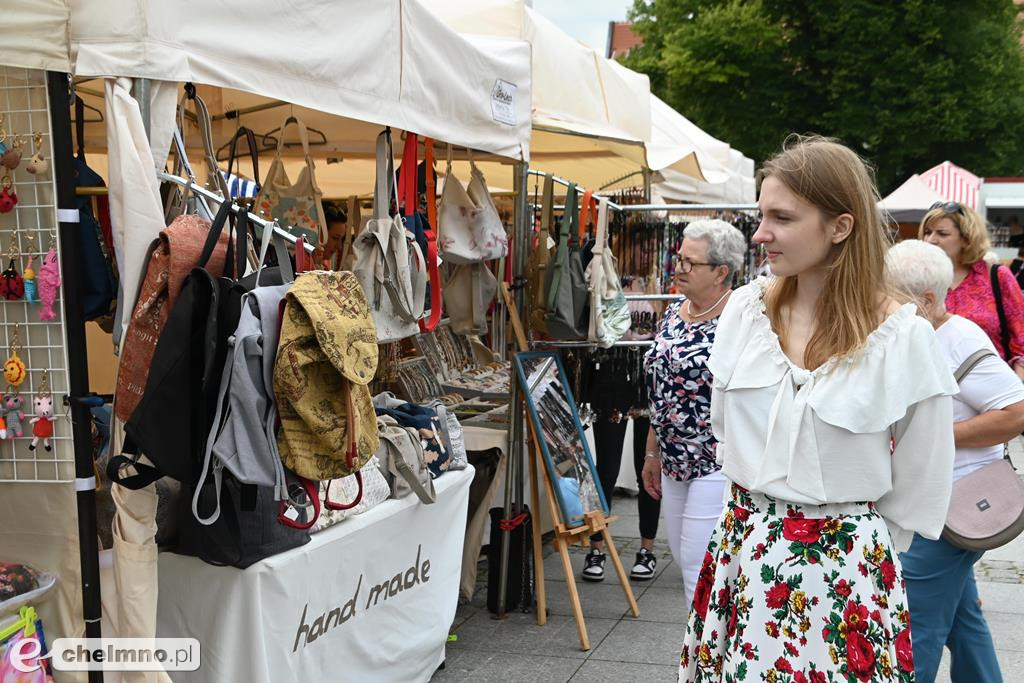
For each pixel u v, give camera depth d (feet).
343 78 10.27
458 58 12.83
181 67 8.21
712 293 11.70
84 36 8.01
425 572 12.46
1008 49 75.36
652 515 18.03
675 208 17.69
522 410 15.84
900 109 73.61
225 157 18.90
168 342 7.70
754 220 21.56
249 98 16.31
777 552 6.92
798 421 6.79
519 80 14.99
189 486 8.80
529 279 16.49
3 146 8.24
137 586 8.51
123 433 8.57
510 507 15.93
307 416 7.88
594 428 18.42
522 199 15.64
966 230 15.01
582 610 16.34
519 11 17.16
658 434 11.86
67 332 8.39
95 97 15.15
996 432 9.23
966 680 10.41
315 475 8.07
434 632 12.75
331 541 10.11
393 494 11.62
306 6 9.69
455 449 13.43
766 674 6.91
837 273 6.84
